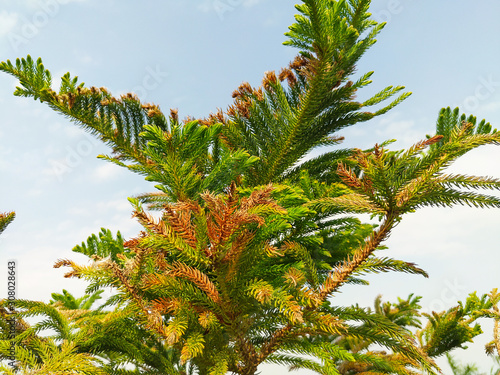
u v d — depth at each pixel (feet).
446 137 10.09
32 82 10.77
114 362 8.16
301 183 9.09
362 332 6.64
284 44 11.89
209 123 10.73
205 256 6.08
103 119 11.16
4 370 6.43
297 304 5.52
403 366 9.32
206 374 7.24
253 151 10.98
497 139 5.59
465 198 5.80
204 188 8.38
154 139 7.68
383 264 6.38
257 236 7.45
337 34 9.64
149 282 6.05
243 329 6.57
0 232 8.82
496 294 11.43
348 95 11.37
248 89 10.71
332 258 9.91
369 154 6.24
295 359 7.52
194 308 6.30
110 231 9.79
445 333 11.50
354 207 6.43
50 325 8.36
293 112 10.87
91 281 7.79
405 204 6.13
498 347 10.94
